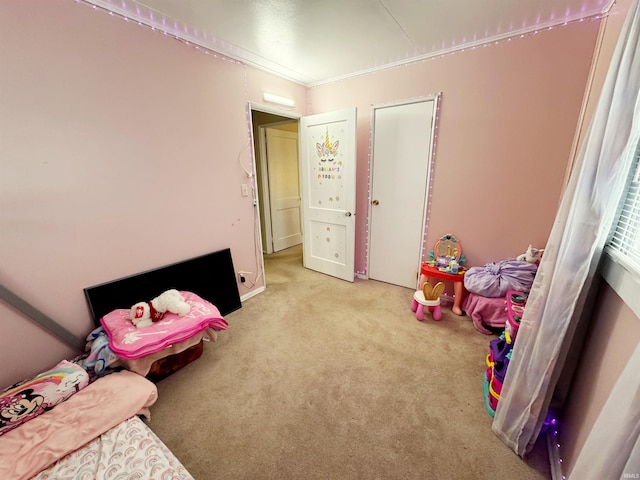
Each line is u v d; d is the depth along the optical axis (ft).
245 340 7.02
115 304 6.00
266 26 6.31
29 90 4.60
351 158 9.35
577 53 6.13
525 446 4.00
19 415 3.93
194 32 6.56
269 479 3.90
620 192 2.91
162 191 6.62
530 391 3.82
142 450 3.72
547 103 6.66
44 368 5.21
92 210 5.54
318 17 5.95
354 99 9.62
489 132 7.47
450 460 4.09
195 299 6.68
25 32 4.46
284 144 13.84
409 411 4.92
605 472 2.08
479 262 8.39
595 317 3.78
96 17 5.16
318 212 10.82
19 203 4.70
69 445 3.68
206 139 7.37
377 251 10.42
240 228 8.72
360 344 6.81
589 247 3.12
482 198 7.95
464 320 7.83
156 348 5.17
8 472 3.33
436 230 8.95
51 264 5.13
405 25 6.33
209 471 4.02
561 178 6.86
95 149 5.44
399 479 3.86
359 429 4.60
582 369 3.88
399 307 8.60
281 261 12.94
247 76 8.20
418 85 8.24
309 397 5.26
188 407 5.08
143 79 5.95
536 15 5.99
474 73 7.34
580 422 3.58
